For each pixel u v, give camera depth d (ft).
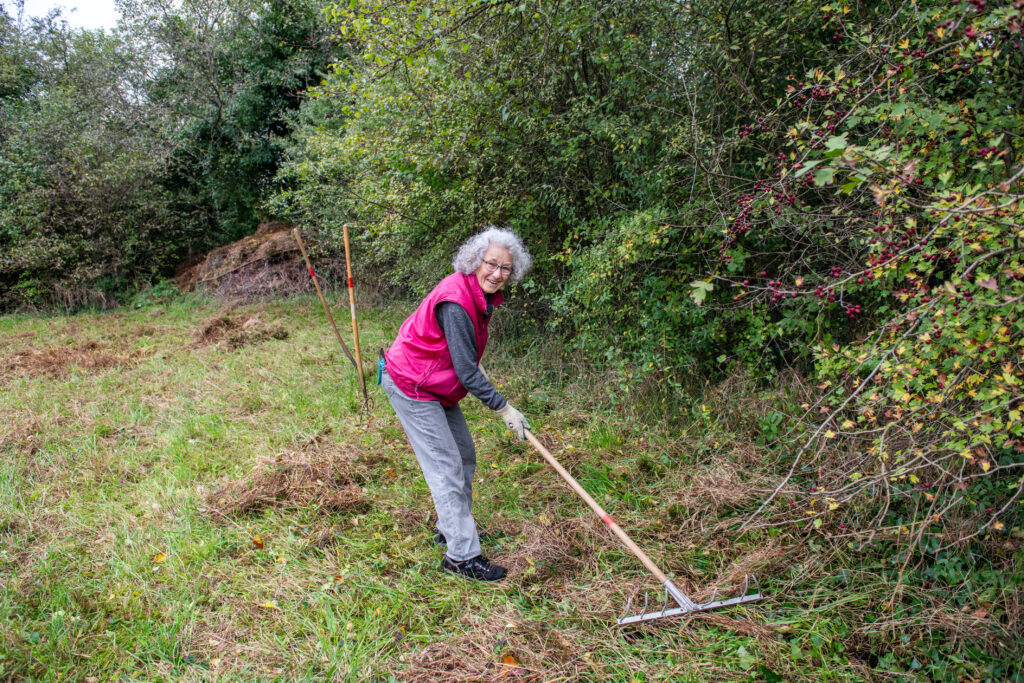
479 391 9.01
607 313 15.46
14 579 9.33
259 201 44.37
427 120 17.35
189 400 17.54
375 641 8.15
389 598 9.03
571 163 15.97
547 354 18.99
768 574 9.32
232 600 9.05
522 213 17.06
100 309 37.22
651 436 13.87
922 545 9.19
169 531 10.67
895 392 7.95
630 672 7.70
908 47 9.00
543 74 15.49
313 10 38.01
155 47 44.62
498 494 11.93
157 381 19.52
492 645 8.13
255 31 43.57
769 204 10.64
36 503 11.84
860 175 6.22
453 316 8.76
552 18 14.33
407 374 9.22
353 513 11.37
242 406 16.92
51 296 36.47
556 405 16.39
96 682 7.59
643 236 13.14
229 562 9.89
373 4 15.53
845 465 9.85
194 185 45.83
